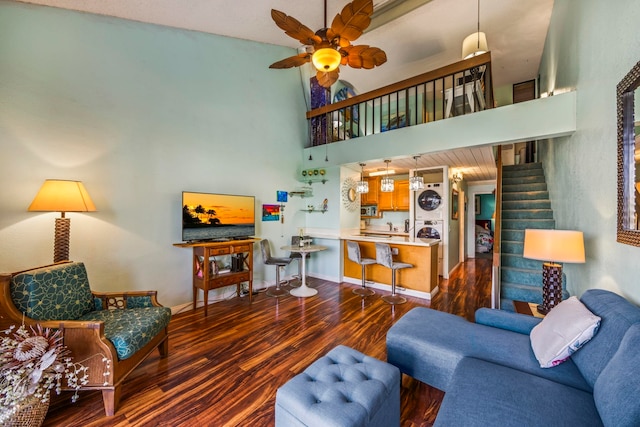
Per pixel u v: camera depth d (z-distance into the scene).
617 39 1.88
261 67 4.52
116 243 2.96
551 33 4.08
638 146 1.59
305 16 3.11
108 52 2.91
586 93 2.46
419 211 5.59
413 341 1.91
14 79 2.37
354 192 5.38
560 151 3.47
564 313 1.67
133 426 1.66
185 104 3.56
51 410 1.78
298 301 3.91
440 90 5.46
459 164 4.79
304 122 5.35
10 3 2.37
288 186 5.02
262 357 2.42
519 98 6.68
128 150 3.06
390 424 1.47
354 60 2.49
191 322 3.17
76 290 2.18
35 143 2.47
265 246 4.18
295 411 1.28
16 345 1.53
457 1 3.75
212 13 2.97
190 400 1.88
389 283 4.52
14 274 1.86
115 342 1.80
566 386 1.39
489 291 4.45
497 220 3.17
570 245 2.12
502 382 1.41
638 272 1.60
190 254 3.63
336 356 1.74
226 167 4.02
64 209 2.32
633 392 0.97
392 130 3.95
